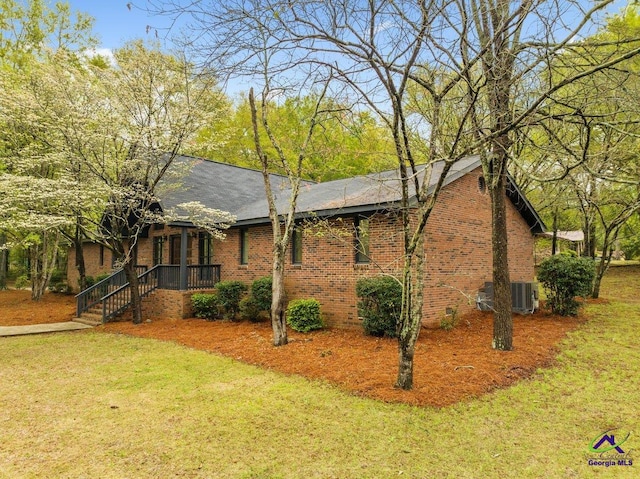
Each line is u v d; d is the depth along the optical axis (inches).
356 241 470.3
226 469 174.2
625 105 232.1
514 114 249.0
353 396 255.8
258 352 367.2
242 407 241.3
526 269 669.9
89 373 318.7
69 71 522.0
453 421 220.4
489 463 179.9
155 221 565.9
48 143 528.4
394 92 234.4
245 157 1021.2
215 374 310.2
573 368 309.0
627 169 274.8
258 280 518.3
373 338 405.4
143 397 261.4
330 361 328.8
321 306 498.9
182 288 579.8
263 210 577.6
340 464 178.2
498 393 259.9
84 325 554.6
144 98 515.5
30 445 196.4
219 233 554.9
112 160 530.6
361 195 475.8
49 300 844.6
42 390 277.7
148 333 484.7
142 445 195.5
